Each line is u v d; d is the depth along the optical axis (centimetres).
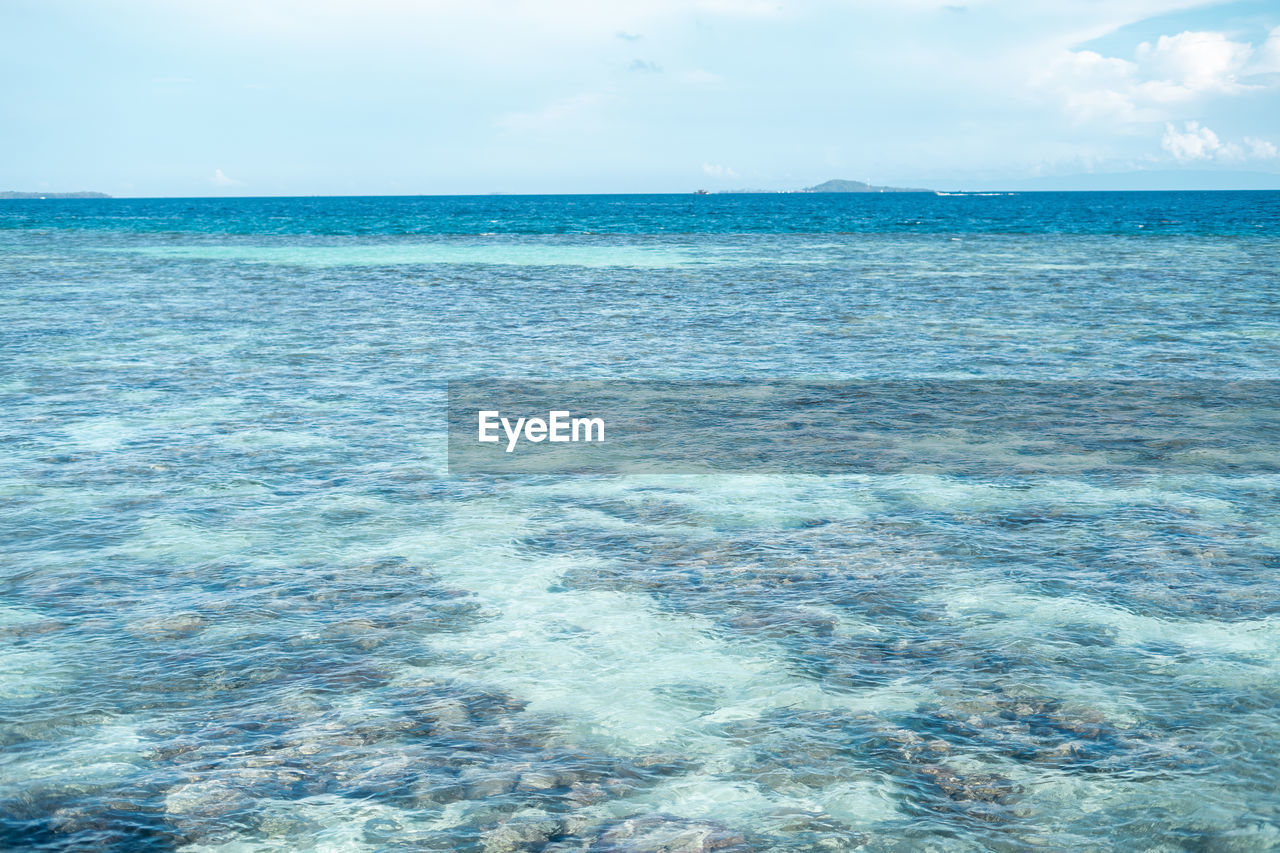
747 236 6406
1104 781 477
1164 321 2191
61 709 539
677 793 468
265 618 663
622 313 2397
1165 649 619
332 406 1341
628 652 618
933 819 448
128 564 757
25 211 14138
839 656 612
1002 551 798
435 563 770
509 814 449
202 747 503
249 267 3812
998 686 571
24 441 1125
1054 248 4775
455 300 2675
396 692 564
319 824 441
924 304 2531
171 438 1149
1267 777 479
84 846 423
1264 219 7856
